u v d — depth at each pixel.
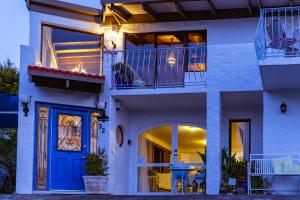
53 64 16.67
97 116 16.44
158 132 17.75
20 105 15.62
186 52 16.89
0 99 16.08
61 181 15.86
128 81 16.36
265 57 13.80
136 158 17.69
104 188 15.59
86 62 16.92
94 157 15.79
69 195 14.21
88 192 15.48
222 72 15.71
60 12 16.55
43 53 16.48
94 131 16.42
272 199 11.95
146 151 17.69
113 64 16.50
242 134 17.02
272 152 15.30
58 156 15.91
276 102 15.46
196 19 16.77
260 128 16.91
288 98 15.43
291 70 13.80
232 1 15.92
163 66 16.92
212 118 15.61
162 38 17.14
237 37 16.48
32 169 15.48
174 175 16.50
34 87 15.73
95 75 16.11
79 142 16.23
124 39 17.12
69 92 16.16
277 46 14.23
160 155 17.58
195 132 17.50
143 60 17.00
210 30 16.67
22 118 15.59
